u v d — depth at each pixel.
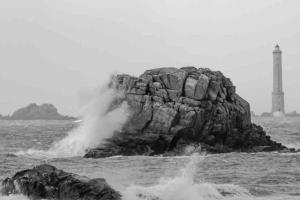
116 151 57.22
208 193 32.69
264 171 43.97
